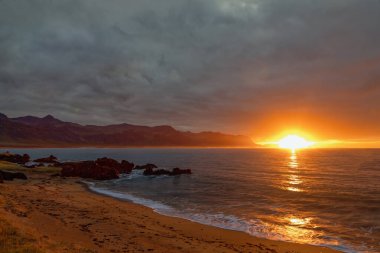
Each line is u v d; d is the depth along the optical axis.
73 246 16.91
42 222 22.58
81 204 33.72
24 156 108.06
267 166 112.62
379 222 28.19
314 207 35.66
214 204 37.78
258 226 26.58
